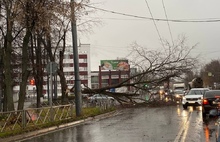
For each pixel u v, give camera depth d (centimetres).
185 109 3177
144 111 3095
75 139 1364
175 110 3081
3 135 1385
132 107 3631
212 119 2033
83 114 2373
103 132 1577
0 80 3022
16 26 2094
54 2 1795
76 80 2294
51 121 1866
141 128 1695
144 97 3469
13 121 1536
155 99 3541
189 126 1702
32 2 1742
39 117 1764
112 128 1738
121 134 1481
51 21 1861
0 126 1444
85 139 1356
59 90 8988
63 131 1673
